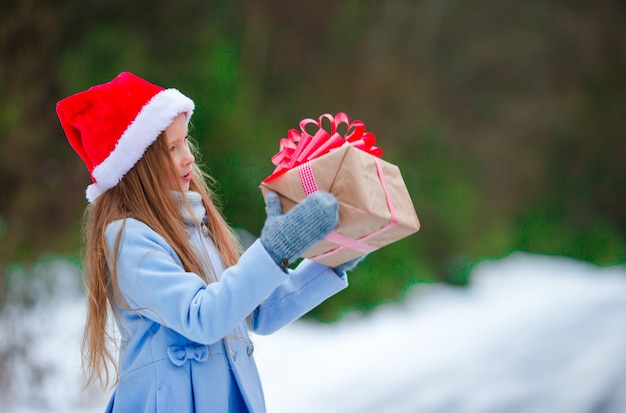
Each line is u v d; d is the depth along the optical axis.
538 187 15.80
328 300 9.88
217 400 2.17
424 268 11.73
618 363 5.15
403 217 2.09
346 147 2.02
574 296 6.88
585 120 15.99
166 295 2.07
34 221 8.34
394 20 13.04
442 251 12.50
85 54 8.38
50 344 7.28
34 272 7.91
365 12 12.73
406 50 13.24
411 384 5.76
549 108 15.60
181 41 9.39
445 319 8.89
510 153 15.34
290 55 11.95
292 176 2.05
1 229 8.18
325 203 1.95
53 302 7.93
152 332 2.19
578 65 15.77
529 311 6.73
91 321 2.26
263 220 9.60
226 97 9.53
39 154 8.43
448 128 14.34
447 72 14.58
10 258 7.96
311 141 2.19
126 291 2.16
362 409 5.59
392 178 2.18
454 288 12.07
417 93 13.30
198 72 9.36
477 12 14.77
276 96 11.77
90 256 2.27
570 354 5.48
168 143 2.29
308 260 2.45
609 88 15.94
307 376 6.98
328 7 12.31
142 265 2.12
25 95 8.31
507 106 15.20
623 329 5.73
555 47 15.62
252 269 1.99
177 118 2.32
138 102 2.26
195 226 2.34
